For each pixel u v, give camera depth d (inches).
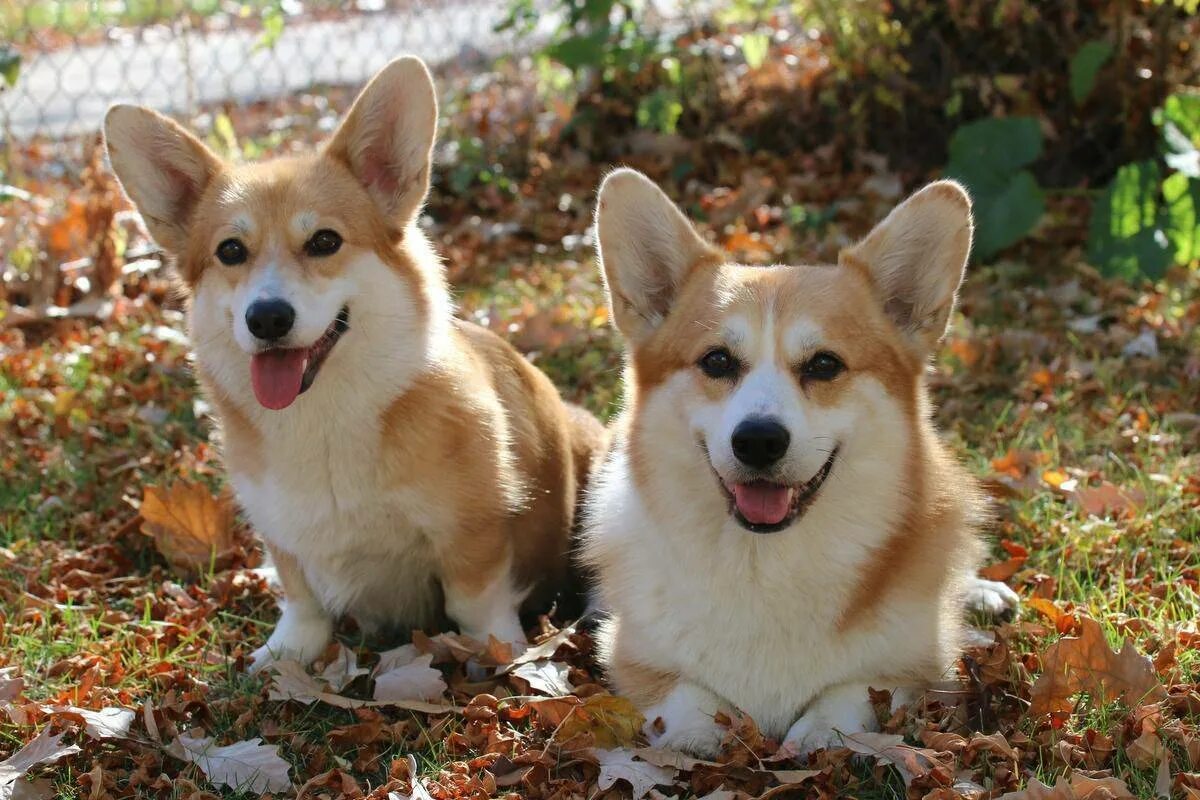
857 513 59.9
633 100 122.4
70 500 76.8
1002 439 78.7
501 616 67.4
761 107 120.2
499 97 130.6
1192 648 63.6
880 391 60.5
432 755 61.1
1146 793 57.2
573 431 74.8
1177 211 92.9
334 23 155.0
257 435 65.5
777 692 60.9
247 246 65.0
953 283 61.4
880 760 58.4
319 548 66.0
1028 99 106.4
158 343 90.0
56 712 62.0
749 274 61.8
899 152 112.9
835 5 114.0
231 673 65.6
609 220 62.9
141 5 144.8
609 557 63.6
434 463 65.1
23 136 133.3
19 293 97.0
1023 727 60.4
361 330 64.7
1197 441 77.0
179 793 59.4
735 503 59.1
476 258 103.5
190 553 72.6
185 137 67.1
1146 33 104.5
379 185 67.4
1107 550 69.6
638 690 62.4
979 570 69.3
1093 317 88.9
